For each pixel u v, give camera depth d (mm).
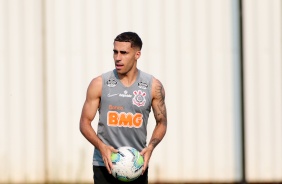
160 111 22906
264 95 34906
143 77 22484
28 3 33938
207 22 34531
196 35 34531
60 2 34000
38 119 34219
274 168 35000
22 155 34125
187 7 34469
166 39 34406
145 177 23234
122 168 21969
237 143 34844
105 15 34125
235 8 34594
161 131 23000
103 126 22406
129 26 34219
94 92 22297
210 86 34750
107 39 34219
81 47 34188
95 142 22109
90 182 34344
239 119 34875
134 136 22516
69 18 34062
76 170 34281
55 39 34094
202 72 34656
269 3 34688
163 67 34438
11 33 33969
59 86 34250
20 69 34062
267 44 34781
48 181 34219
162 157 34531
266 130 34969
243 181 34531
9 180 34125
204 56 34625
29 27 34000
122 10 34156
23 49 34031
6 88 34062
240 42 34469
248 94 34812
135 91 22328
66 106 34281
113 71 22438
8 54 34031
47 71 34188
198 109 34719
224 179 34844
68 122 34250
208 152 34812
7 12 33938
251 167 34969
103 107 22344
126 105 22297
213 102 34812
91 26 34125
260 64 34812
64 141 34281
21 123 34156
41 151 34219
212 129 34812
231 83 34812
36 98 34188
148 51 34344
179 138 34625
